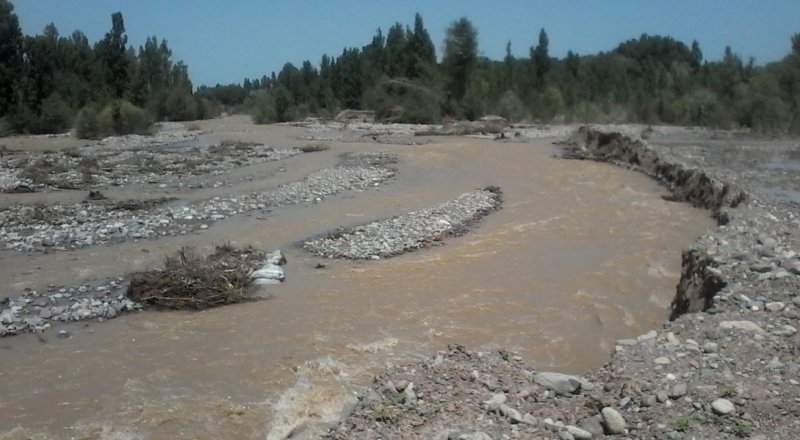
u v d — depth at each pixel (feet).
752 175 102.99
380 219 69.15
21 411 31.30
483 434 23.89
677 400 25.49
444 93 221.25
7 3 187.83
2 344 38.65
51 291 47.01
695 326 32.94
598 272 52.34
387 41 272.10
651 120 219.41
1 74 185.26
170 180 91.50
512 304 45.65
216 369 35.55
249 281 48.73
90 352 37.65
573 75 283.18
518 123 211.20
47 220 66.23
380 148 132.36
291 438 29.19
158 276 47.55
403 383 28.99
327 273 51.90
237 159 112.78
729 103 211.41
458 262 54.85
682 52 320.29
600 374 29.40
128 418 30.73
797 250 44.14
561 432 24.41
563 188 88.43
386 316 43.29
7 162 109.19
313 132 180.96
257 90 363.76
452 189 86.43
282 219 68.80
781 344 30.04
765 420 23.84
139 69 235.40
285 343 38.88
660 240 61.36
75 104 199.52
